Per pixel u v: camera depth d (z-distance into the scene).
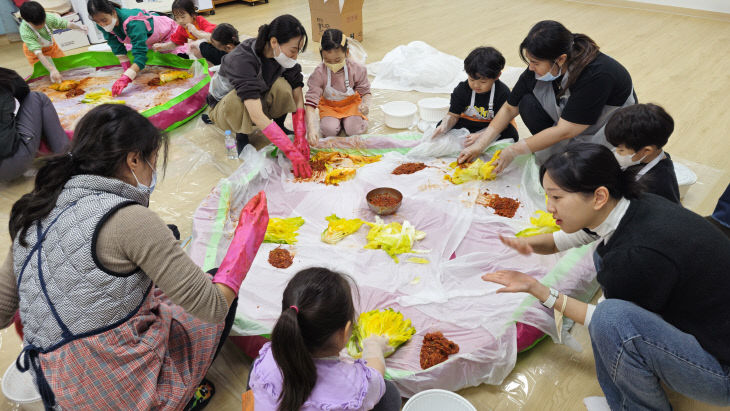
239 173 3.03
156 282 1.36
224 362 2.03
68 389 1.37
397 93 4.44
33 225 1.36
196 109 4.07
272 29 2.94
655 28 5.92
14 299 1.48
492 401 1.83
